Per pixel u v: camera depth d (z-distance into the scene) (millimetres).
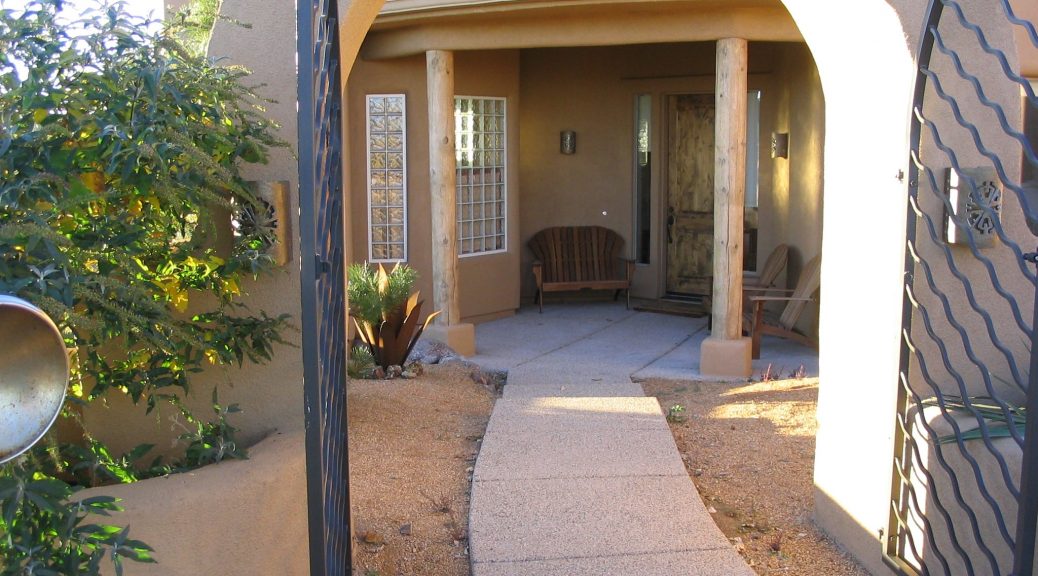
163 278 3262
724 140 7852
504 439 5887
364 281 7754
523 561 4098
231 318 3441
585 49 11469
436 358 8562
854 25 4062
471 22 8398
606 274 11562
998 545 3230
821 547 4340
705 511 4648
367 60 9602
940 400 3232
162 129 2791
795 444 5805
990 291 3721
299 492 3330
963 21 2975
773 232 10633
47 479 2492
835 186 4336
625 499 4812
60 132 2701
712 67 10805
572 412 6570
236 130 3266
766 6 7617
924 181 3697
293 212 3580
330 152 3275
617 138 11508
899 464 3670
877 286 3936
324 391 2918
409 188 9852
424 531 4570
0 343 2100
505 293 10859
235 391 3664
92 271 2773
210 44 3600
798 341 8961
